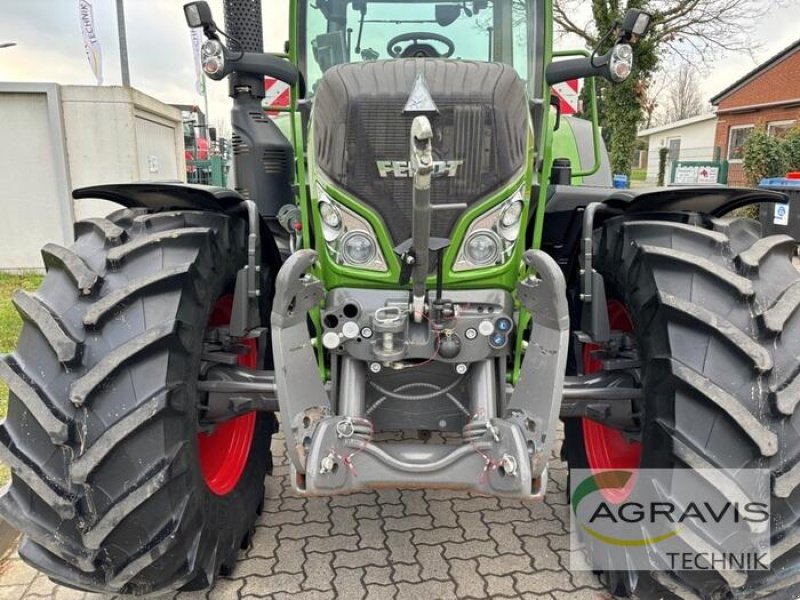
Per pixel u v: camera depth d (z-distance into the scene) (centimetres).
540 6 290
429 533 285
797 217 926
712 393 190
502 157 221
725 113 2773
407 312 214
